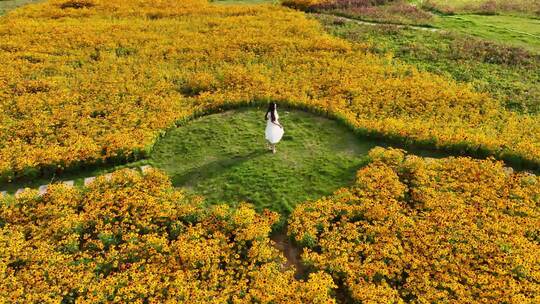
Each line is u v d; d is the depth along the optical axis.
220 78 22.84
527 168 16.23
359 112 19.73
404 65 24.22
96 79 22.69
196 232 13.05
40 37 27.48
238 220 13.41
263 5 34.56
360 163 16.44
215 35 28.33
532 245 12.37
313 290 11.10
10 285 11.39
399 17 31.67
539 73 23.09
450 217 13.45
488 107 19.88
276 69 23.77
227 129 18.89
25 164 15.93
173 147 17.84
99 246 12.63
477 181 15.14
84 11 32.66
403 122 18.59
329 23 30.56
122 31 28.88
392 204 14.05
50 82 22.12
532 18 32.12
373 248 12.55
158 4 34.34
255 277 11.67
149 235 13.04
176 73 23.41
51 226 13.30
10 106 20.31
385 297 10.94
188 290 11.27
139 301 10.92
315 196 14.88
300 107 20.36
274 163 16.48
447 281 11.51
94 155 16.56
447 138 17.12
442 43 26.86
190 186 15.52
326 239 12.89
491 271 11.73
